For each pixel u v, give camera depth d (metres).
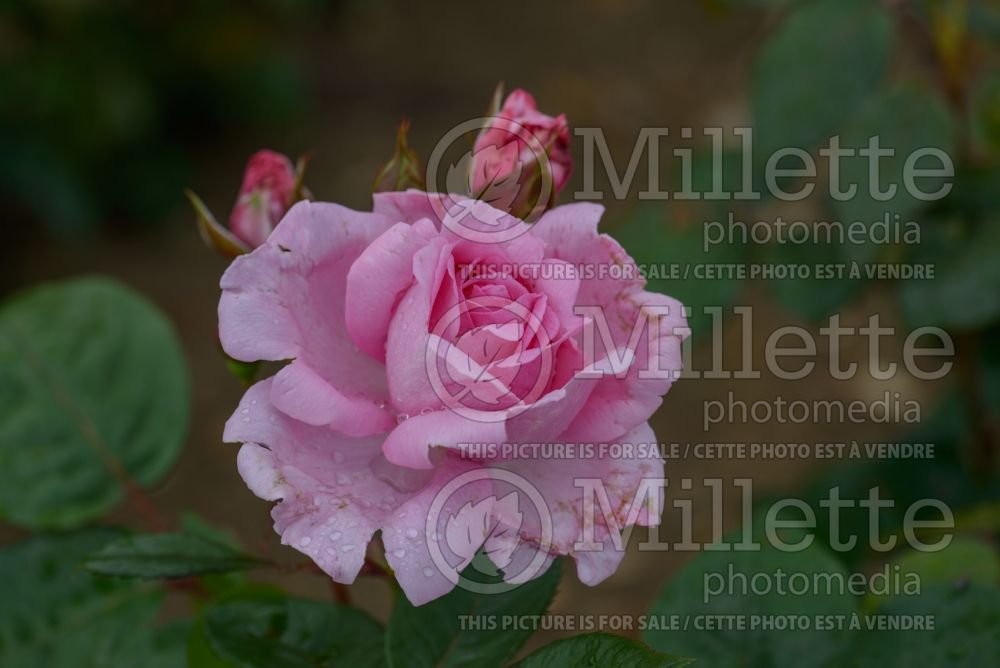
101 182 1.95
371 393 0.65
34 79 1.86
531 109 0.68
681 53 2.25
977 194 0.81
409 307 0.63
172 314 1.80
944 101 0.82
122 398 0.78
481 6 2.43
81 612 0.75
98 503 0.77
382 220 0.65
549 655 0.65
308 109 2.18
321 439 0.64
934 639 0.69
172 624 0.75
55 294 0.79
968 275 0.81
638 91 2.17
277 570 0.67
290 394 0.63
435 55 2.31
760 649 0.69
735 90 2.13
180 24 2.07
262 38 2.18
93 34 1.94
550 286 0.63
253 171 0.71
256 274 0.64
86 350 0.78
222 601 0.69
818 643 0.69
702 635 0.70
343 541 0.62
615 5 2.38
